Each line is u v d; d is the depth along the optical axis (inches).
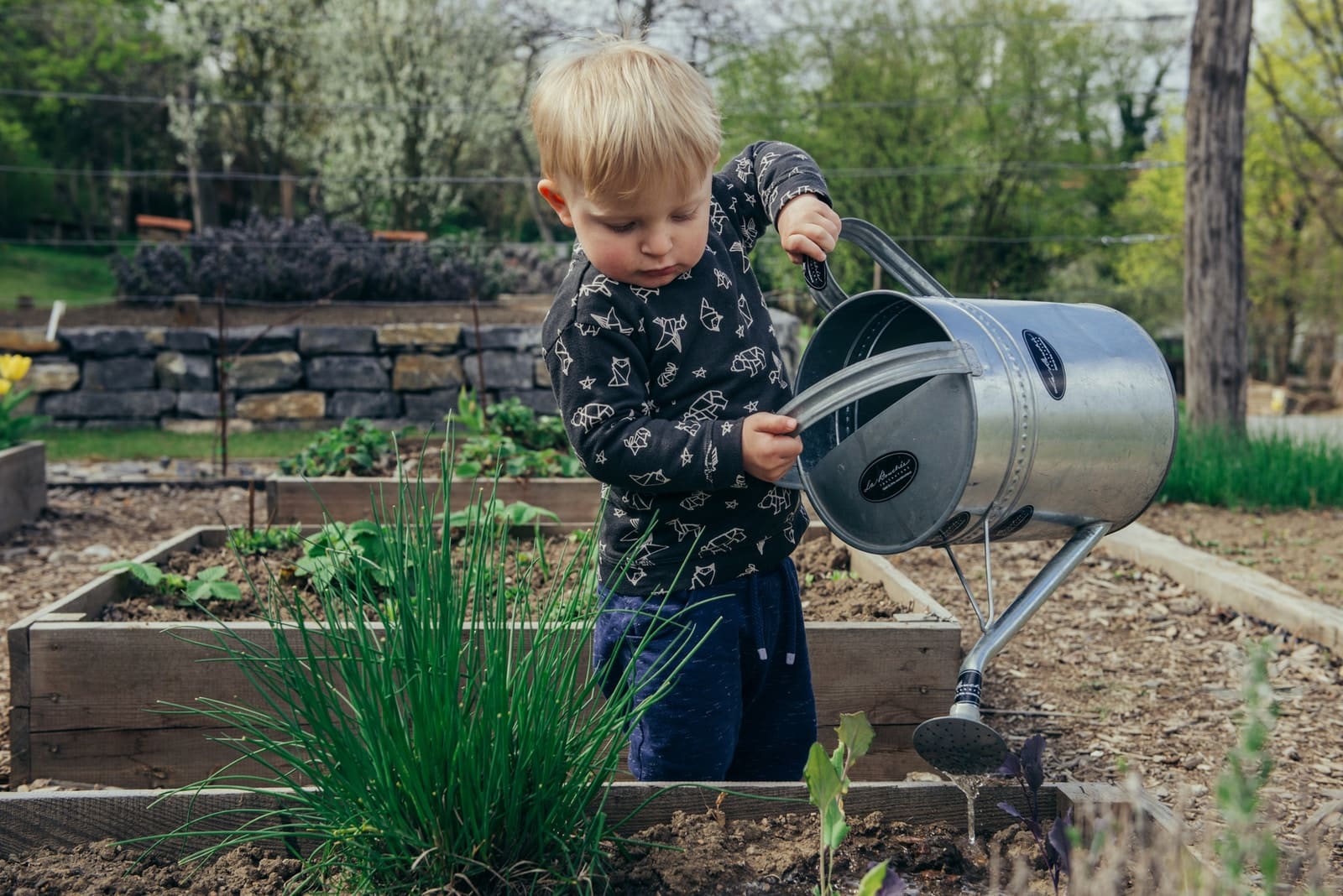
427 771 60.9
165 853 68.2
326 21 730.2
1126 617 165.6
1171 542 197.0
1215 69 293.9
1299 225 864.3
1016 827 70.4
